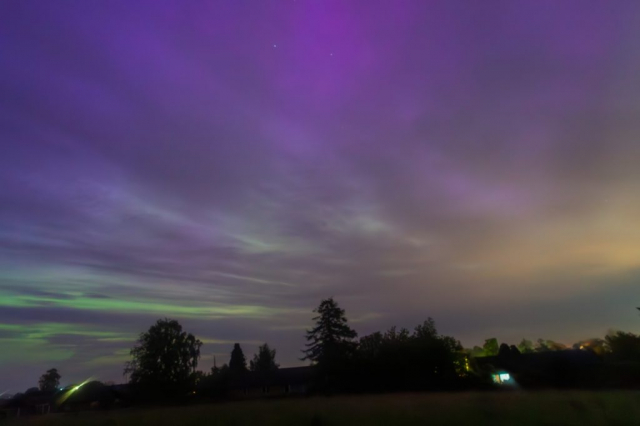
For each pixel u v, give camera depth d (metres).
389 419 13.33
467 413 13.60
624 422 11.71
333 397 26.00
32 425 18.23
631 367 33.09
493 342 75.56
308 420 14.07
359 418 13.72
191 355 58.66
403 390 35.50
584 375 33.56
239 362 83.69
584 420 11.96
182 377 55.59
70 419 18.62
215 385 54.38
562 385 33.44
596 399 16.20
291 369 60.97
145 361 56.25
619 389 26.62
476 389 33.69
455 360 40.06
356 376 38.19
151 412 20.05
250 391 53.97
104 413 21.91
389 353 39.16
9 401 52.75
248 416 15.76
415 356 38.12
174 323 59.59
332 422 13.34
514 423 11.92
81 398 53.06
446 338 41.91
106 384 56.28
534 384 34.72
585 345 49.03
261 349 90.44
